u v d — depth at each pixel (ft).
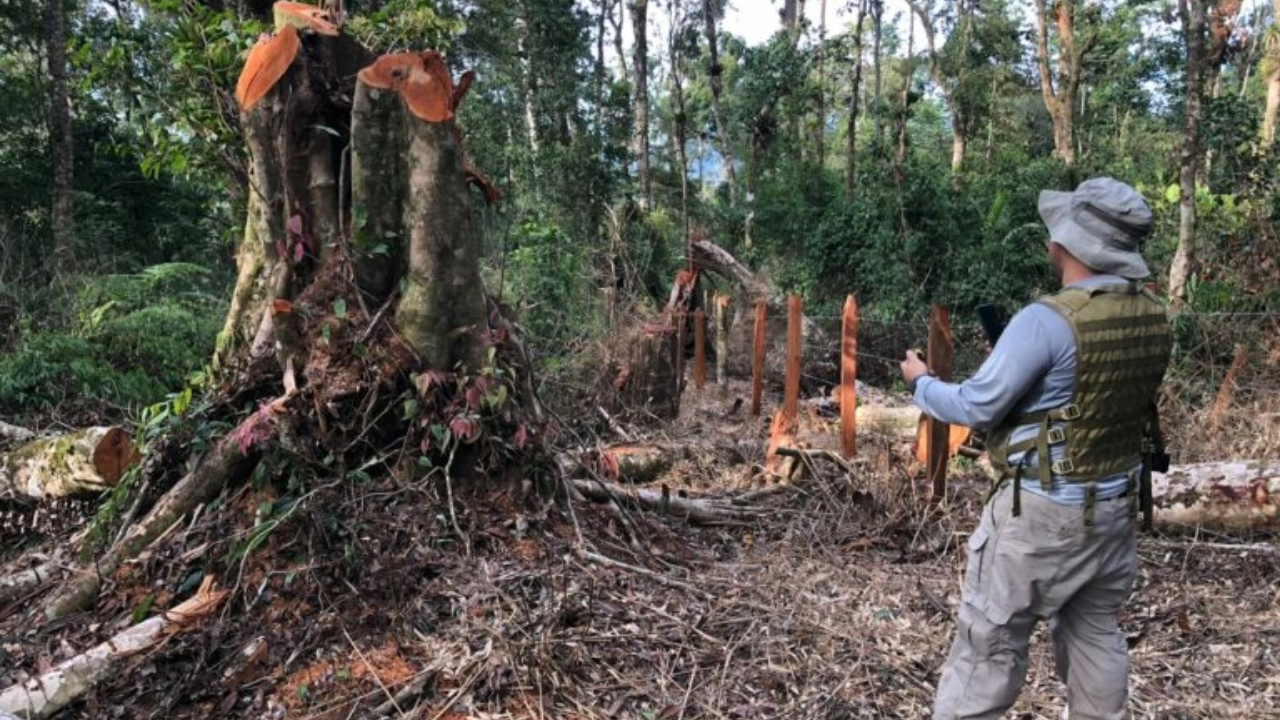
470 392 11.04
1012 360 6.48
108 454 12.82
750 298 32.58
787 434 17.56
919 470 16.08
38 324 27.37
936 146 88.79
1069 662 7.18
